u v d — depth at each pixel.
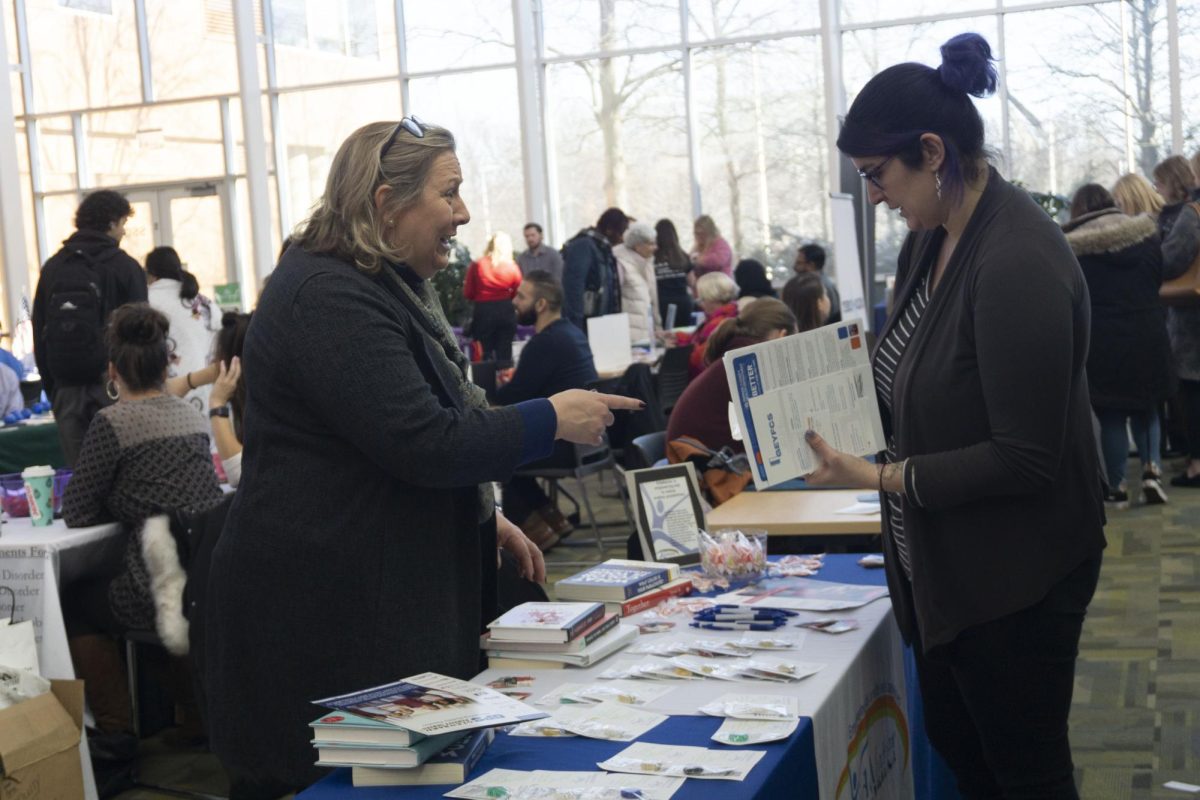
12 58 14.11
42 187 14.31
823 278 8.41
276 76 13.77
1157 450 6.27
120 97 13.97
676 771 1.53
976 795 2.11
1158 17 10.98
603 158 13.00
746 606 2.26
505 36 13.06
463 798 1.50
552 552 6.14
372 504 1.81
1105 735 3.38
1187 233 6.33
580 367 5.96
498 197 13.27
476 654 1.94
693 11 12.49
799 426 1.91
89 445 3.47
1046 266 1.69
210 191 13.88
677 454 3.72
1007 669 1.80
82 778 2.88
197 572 3.06
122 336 3.56
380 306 1.78
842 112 12.13
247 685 1.84
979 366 1.71
